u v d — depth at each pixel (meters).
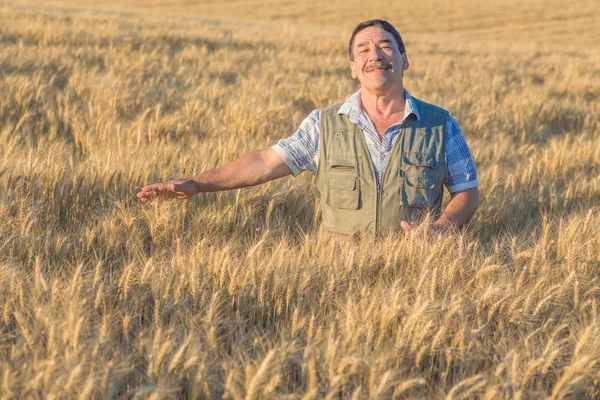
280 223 3.26
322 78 9.12
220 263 2.41
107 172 3.56
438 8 40.28
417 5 41.22
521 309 2.26
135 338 2.08
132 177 3.60
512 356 1.99
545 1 42.75
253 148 4.79
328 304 2.34
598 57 16.00
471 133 6.57
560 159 5.04
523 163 5.20
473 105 7.86
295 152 3.00
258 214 3.44
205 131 5.57
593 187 4.39
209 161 4.16
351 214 2.93
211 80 8.83
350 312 2.05
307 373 1.91
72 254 2.71
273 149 3.02
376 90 2.80
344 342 1.96
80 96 6.61
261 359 1.95
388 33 2.85
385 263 2.60
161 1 39.94
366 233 2.87
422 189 2.87
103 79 7.01
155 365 1.82
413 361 2.07
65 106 5.84
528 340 2.15
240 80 8.91
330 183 2.92
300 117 6.38
